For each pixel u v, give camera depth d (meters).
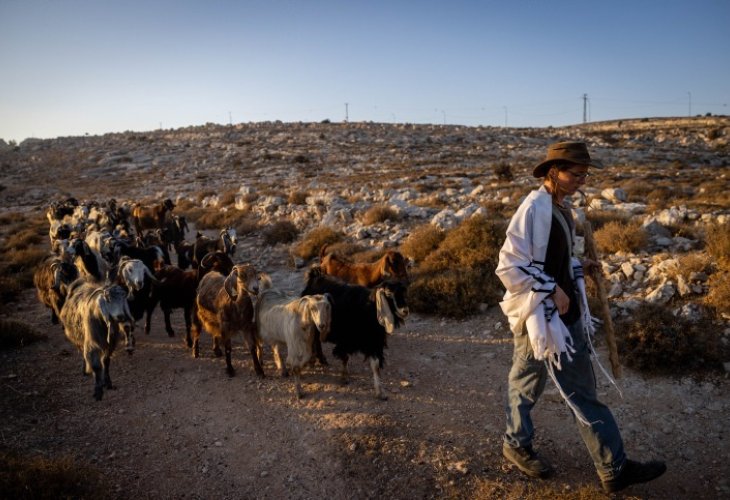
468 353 7.29
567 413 5.49
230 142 80.00
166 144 84.50
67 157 82.88
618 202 14.77
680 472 4.46
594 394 4.00
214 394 6.61
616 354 4.10
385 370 6.98
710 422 5.01
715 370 5.70
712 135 63.91
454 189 22.73
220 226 21.09
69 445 5.48
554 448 4.93
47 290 9.33
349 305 6.33
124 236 14.95
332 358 7.63
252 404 6.27
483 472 4.64
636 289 7.66
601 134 77.38
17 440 5.51
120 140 96.94
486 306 8.53
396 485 4.58
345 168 49.31
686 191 17.84
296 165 54.66
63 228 15.70
